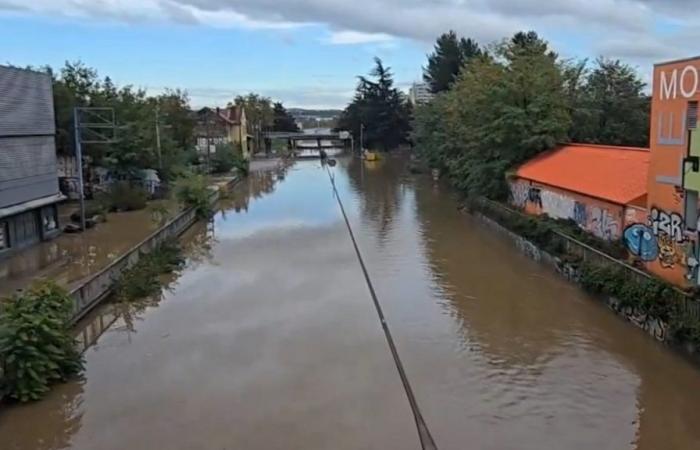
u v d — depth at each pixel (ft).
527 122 115.03
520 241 91.91
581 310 63.77
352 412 43.60
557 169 99.35
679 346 51.19
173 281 79.10
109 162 140.15
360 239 103.40
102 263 84.53
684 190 56.70
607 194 74.84
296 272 82.38
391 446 39.14
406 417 42.80
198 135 236.63
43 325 47.88
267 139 365.40
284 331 59.82
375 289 73.31
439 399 45.42
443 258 87.76
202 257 93.04
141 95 163.53
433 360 52.39
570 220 86.79
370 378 48.98
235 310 66.74
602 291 64.59
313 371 50.47
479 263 84.43
